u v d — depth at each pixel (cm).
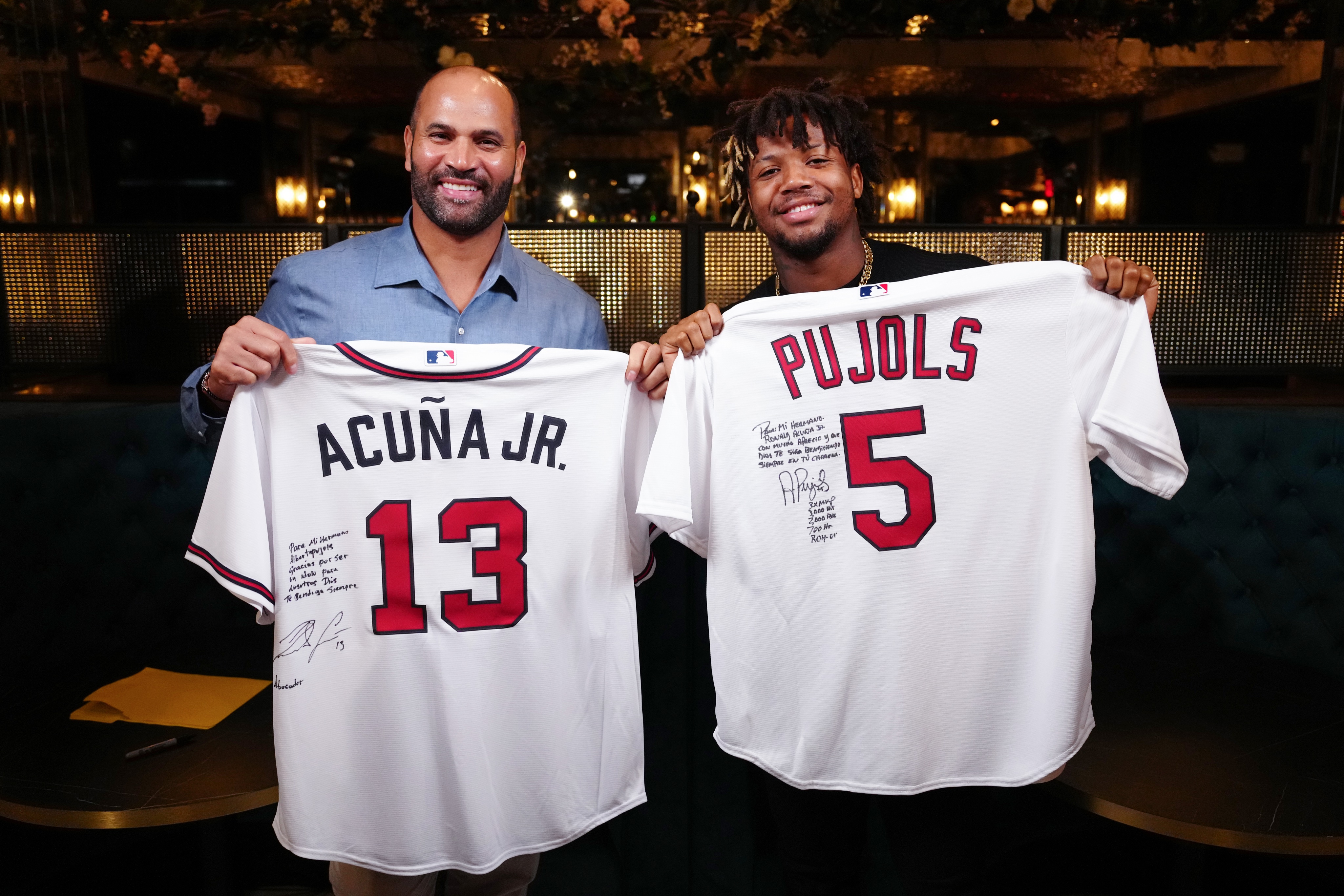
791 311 141
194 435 153
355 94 723
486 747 140
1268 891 214
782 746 144
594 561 143
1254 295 251
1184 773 152
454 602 138
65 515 222
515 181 165
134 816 139
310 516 135
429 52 357
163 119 742
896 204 761
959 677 140
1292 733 166
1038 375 139
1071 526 138
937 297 138
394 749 138
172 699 174
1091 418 139
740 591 144
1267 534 215
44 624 223
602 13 341
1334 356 254
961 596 140
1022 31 371
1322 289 251
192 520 228
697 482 146
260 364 130
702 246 252
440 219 149
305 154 769
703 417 144
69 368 257
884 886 199
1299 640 212
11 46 319
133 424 225
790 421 142
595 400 142
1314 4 337
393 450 137
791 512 142
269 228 249
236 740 160
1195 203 755
